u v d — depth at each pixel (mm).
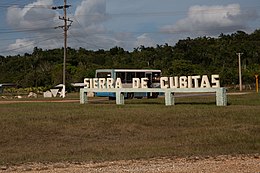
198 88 29797
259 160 13703
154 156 14586
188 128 21203
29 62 120000
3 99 52406
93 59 113375
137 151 15695
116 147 16938
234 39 109250
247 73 78625
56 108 28938
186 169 12133
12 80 107812
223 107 26797
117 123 22016
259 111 24391
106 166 12922
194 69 79500
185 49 104438
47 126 21344
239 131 19781
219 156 14539
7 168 13008
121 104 32031
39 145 18219
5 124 21500
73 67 94125
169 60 93375
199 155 14742
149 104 31969
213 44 104875
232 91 60188
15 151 16750
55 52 123812
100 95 42562
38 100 45156
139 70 44906
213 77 29547
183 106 28281
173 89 30625
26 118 22984
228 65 91250
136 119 22641
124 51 118312
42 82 94062
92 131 20719
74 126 21484
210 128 20797
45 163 13711
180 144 17469
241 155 14742
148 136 19859
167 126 21703
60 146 17906
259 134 19281
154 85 43031
